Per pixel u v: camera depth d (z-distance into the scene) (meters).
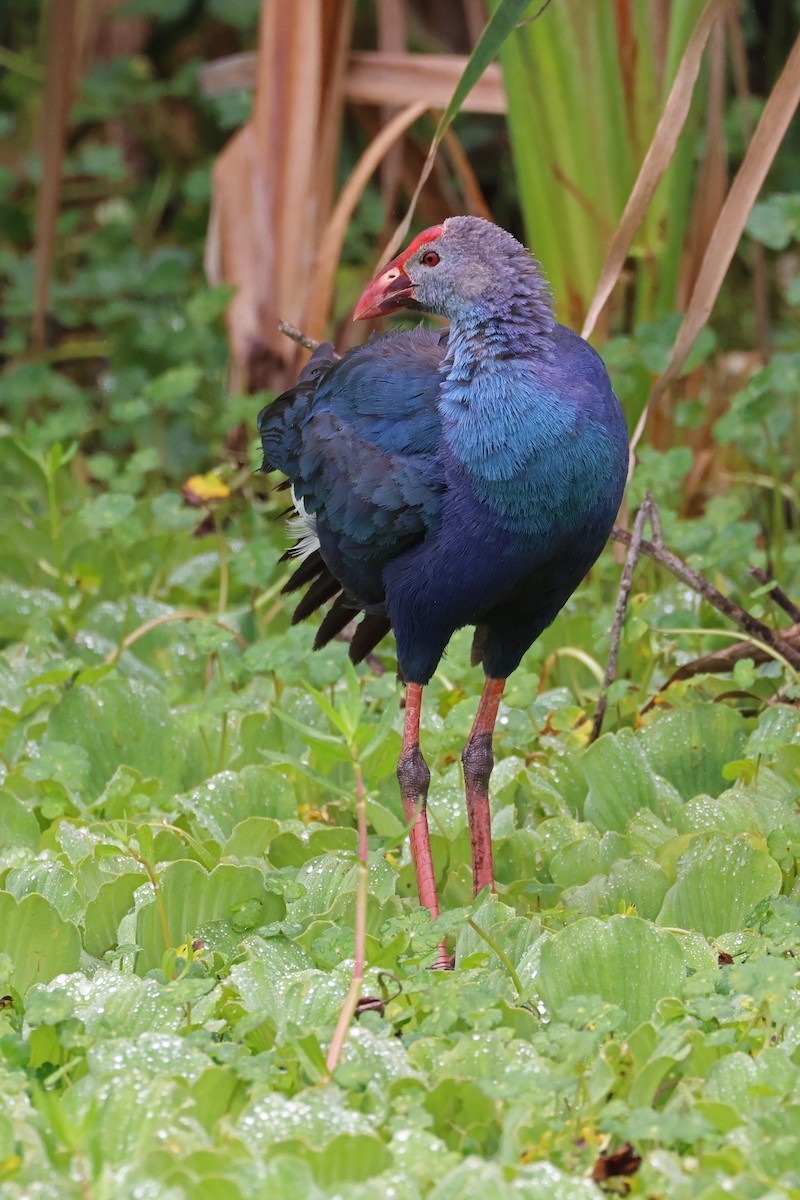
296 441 8.22
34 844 8.24
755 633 9.34
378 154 11.91
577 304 11.48
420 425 7.40
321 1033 5.77
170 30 18.45
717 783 8.73
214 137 19.36
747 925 6.70
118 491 12.00
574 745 9.09
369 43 18.39
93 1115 4.99
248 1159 4.98
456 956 6.91
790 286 11.77
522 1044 5.68
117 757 9.21
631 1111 5.43
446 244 7.44
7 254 17.94
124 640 10.12
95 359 17.56
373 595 8.05
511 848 7.93
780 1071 5.39
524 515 7.16
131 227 17.69
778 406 14.19
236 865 7.12
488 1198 4.69
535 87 11.02
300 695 9.59
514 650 7.89
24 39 20.02
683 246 11.83
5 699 9.95
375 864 7.40
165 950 6.89
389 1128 5.37
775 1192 4.75
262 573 10.49
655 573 11.40
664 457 10.69
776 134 8.86
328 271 11.99
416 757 7.68
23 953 6.68
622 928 6.24
